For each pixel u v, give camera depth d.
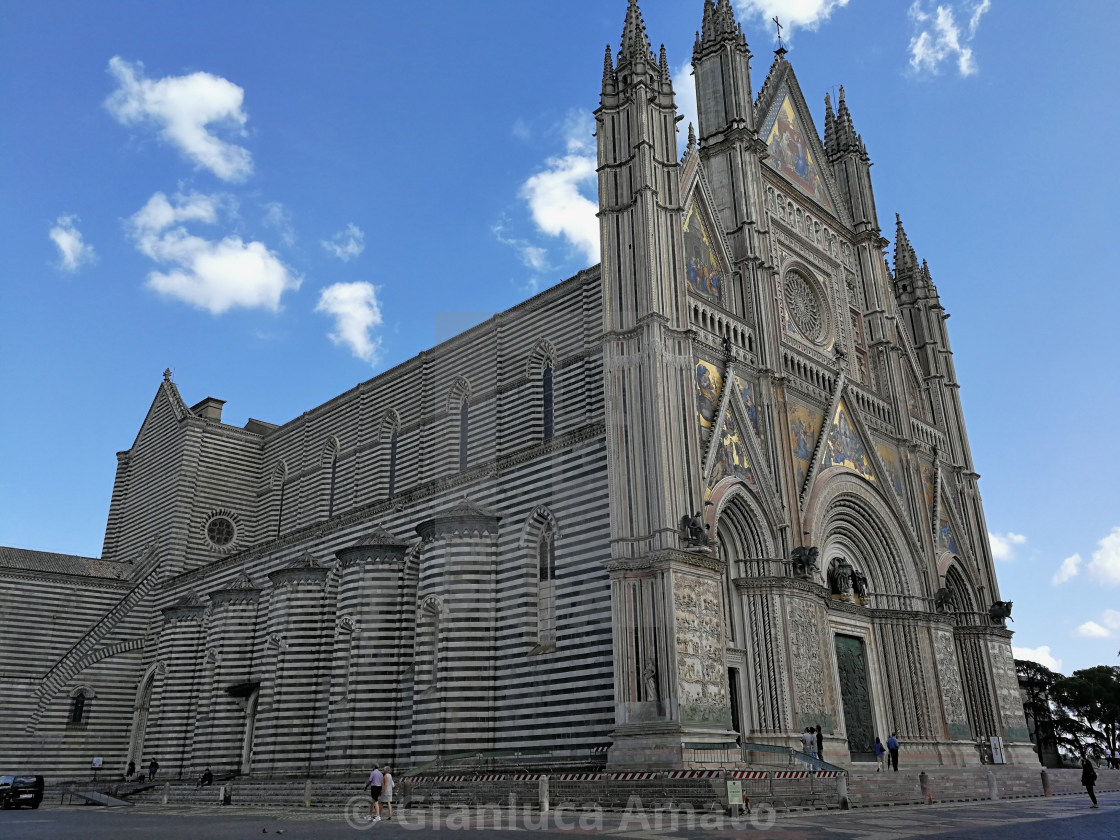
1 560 67.00
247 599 56.53
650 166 40.94
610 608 35.72
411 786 34.97
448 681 38.62
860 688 45.62
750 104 50.97
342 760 43.84
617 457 37.06
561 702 36.25
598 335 46.25
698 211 45.28
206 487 71.56
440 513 41.72
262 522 71.44
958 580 56.12
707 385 40.75
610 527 36.47
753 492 40.88
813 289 53.25
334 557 52.97
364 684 44.53
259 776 48.50
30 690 64.25
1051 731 86.06
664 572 34.09
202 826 26.41
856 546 49.53
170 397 75.62
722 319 43.47
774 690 38.22
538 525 40.38
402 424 59.88
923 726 46.84
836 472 46.84
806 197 54.94
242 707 55.09
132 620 66.56
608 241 40.69
